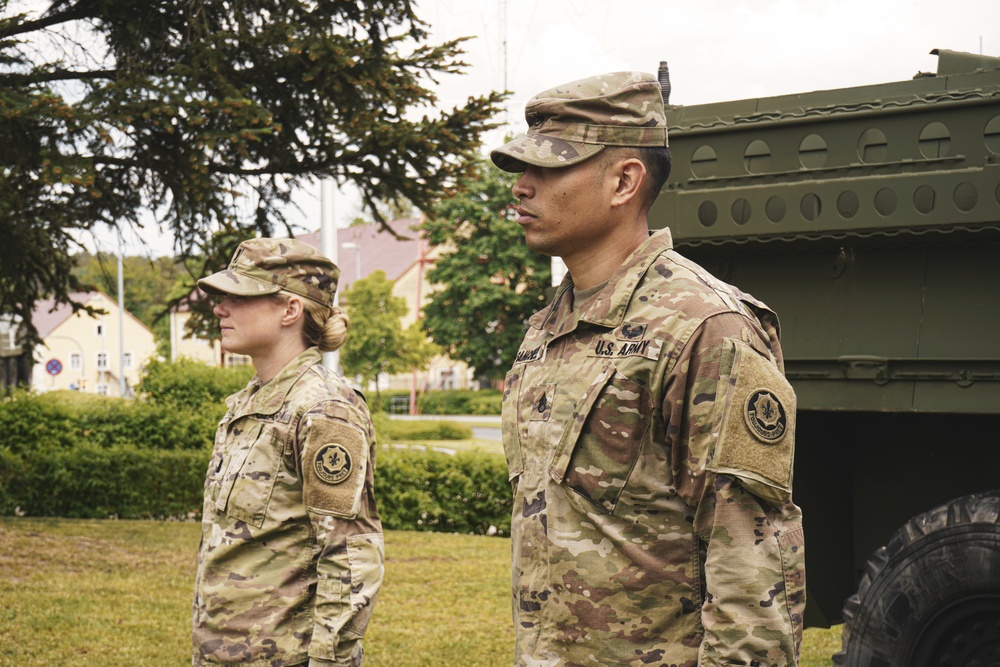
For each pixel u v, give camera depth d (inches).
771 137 116.9
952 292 109.4
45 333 2452.0
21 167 293.7
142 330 2568.9
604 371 68.9
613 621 67.4
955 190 104.3
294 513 98.3
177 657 229.5
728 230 118.3
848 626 113.7
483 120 360.8
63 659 225.8
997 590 102.7
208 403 540.1
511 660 229.8
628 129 71.9
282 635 96.7
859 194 110.0
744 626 62.4
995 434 125.0
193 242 369.4
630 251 73.7
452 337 1556.3
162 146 333.4
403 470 478.6
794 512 66.2
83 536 409.7
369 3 355.6
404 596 301.6
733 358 65.1
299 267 105.7
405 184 363.9
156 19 350.6
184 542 402.6
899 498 132.6
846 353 115.1
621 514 68.0
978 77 105.9
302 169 366.9
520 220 74.6
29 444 500.1
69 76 364.2
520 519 72.9
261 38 332.5
